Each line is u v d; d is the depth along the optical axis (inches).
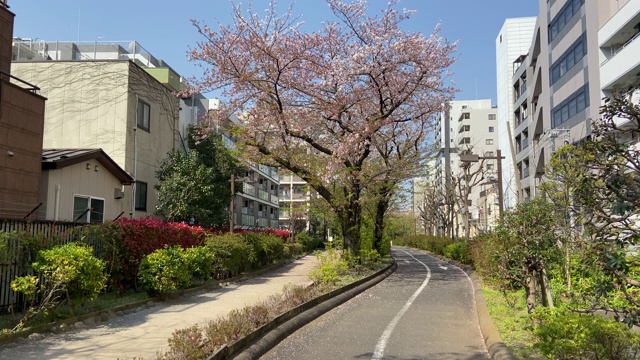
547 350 216.4
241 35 690.8
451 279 758.5
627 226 176.4
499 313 382.3
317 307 423.5
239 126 734.5
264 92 716.7
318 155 781.9
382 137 872.3
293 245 1373.0
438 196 1977.1
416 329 352.8
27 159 481.7
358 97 743.7
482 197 2143.2
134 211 734.5
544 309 273.0
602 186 181.2
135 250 441.7
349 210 796.6
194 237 582.9
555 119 1358.3
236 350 255.8
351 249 786.8
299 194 2716.5
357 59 706.8
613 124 182.9
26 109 482.9
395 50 724.7
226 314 372.5
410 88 784.9
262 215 1991.9
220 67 703.7
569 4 1249.4
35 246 313.3
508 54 2250.2
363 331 344.8
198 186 748.0
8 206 454.9
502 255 348.5
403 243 2743.6
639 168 171.5
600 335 202.4
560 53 1315.2
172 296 454.3
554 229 362.3
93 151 591.8
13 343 260.4
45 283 317.4
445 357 271.4
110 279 417.4
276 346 297.0
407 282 712.4
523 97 1834.4
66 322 306.5
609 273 188.5
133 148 745.6
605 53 1036.5
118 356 240.5
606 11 1052.5
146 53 1216.8
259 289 553.0
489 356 273.9
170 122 882.8
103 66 738.2
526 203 365.1
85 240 382.6
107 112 730.2
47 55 1055.0
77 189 569.0
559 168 397.7
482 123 2982.3
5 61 510.3
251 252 710.5
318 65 717.3
